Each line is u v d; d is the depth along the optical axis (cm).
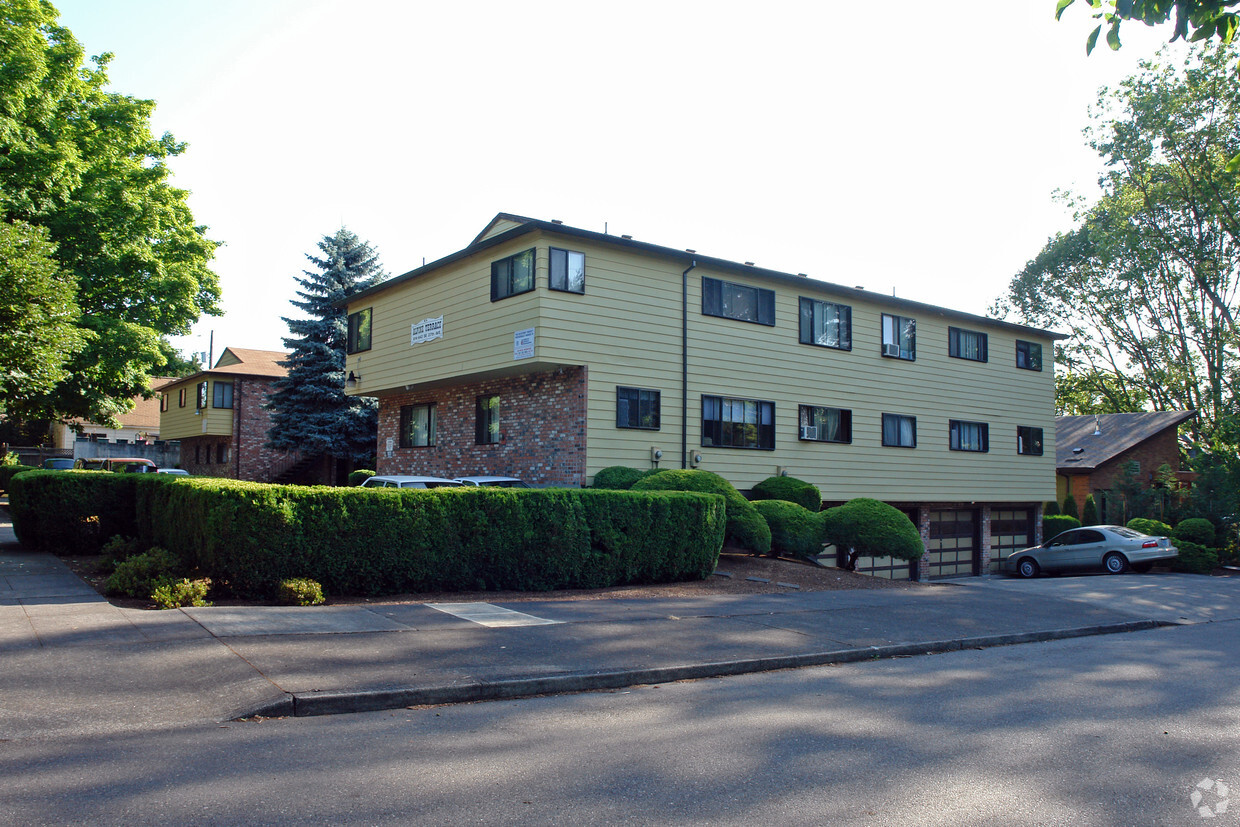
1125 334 4384
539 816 443
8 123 2052
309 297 3122
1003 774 536
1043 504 3234
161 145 2712
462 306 2100
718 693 779
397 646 849
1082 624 1305
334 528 1132
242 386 4138
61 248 2311
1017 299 4762
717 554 1587
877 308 2536
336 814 437
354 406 3072
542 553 1327
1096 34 657
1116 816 464
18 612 920
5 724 577
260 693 664
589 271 1916
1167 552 2406
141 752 536
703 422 2084
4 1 2081
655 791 489
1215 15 632
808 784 508
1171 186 3716
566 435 1925
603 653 880
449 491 1248
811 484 2241
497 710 688
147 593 1042
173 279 2523
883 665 958
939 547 2812
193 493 1136
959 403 2758
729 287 2172
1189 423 4178
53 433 5594
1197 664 995
